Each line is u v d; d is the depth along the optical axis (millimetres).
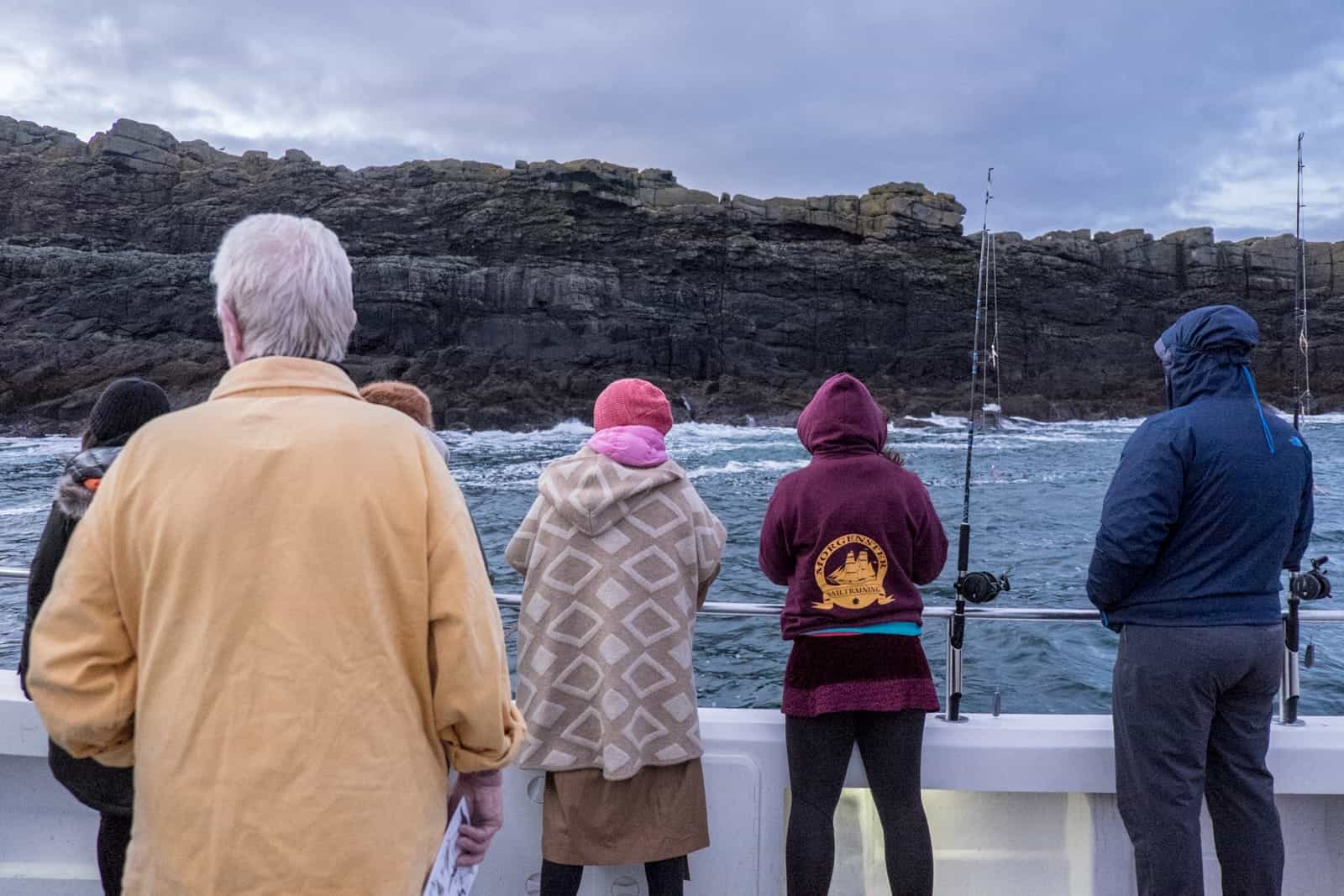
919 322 52844
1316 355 53125
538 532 2168
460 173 52844
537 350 48156
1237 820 2160
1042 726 2420
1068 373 53969
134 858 1170
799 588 2246
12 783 2389
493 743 1291
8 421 36906
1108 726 2426
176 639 1147
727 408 42500
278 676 1130
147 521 1168
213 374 40188
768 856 2369
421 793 1215
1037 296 54281
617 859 2086
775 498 2342
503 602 2375
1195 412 2111
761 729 2381
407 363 44562
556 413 39750
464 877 1411
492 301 48031
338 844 1122
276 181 50781
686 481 2217
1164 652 2098
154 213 50062
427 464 1262
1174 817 2107
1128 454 2150
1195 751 2109
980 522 15625
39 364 42031
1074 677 6938
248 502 1155
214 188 50625
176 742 1132
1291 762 2342
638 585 2105
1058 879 2414
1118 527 2080
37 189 49344
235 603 1137
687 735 2131
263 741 1119
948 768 2357
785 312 52062
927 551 2291
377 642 1175
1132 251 56156
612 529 2125
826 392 2367
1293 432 2160
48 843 2387
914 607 2223
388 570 1189
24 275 45281
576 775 2102
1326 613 2412
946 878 2428
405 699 1204
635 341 49281
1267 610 2102
